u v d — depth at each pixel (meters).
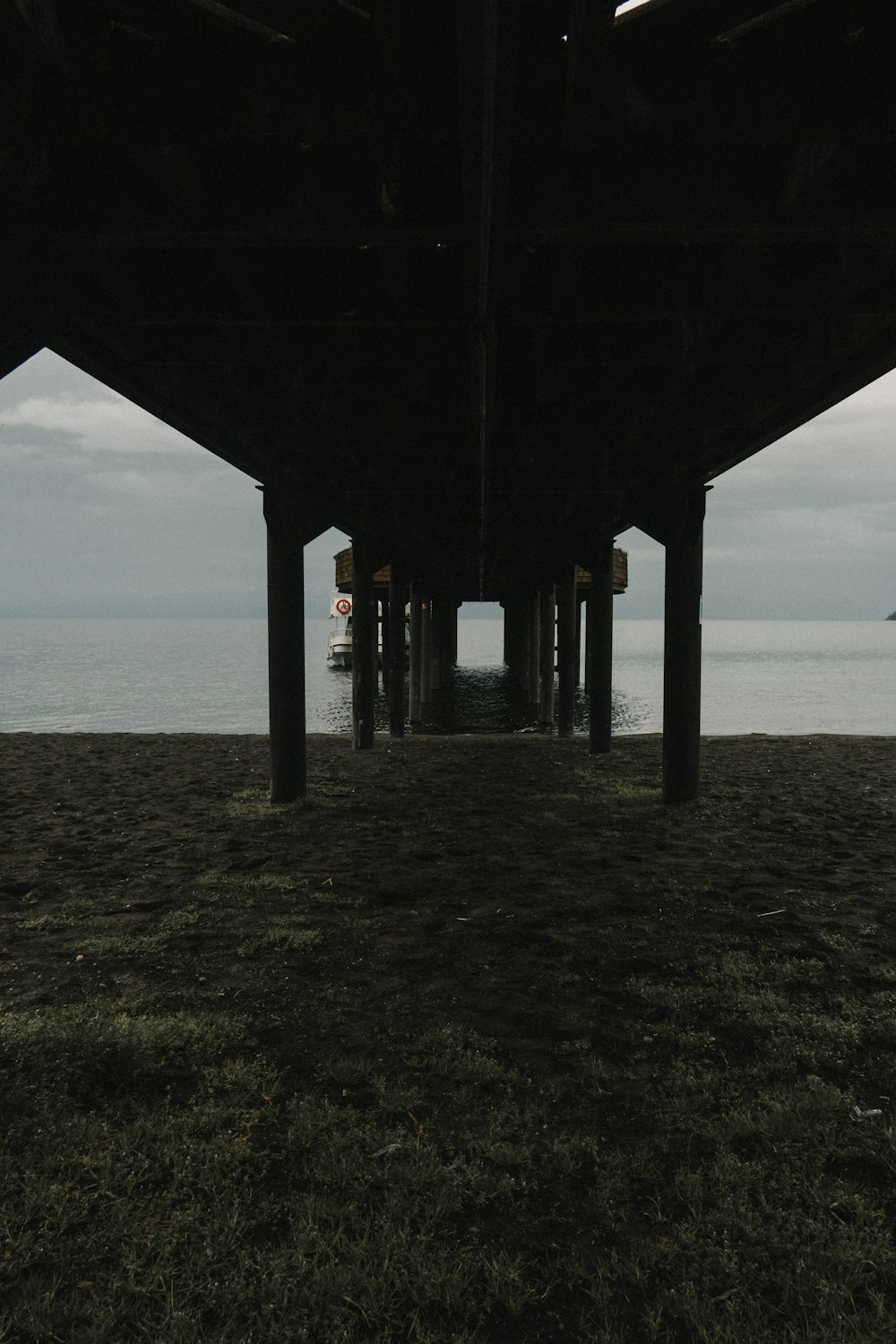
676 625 10.32
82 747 15.73
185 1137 3.18
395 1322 2.38
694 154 3.45
